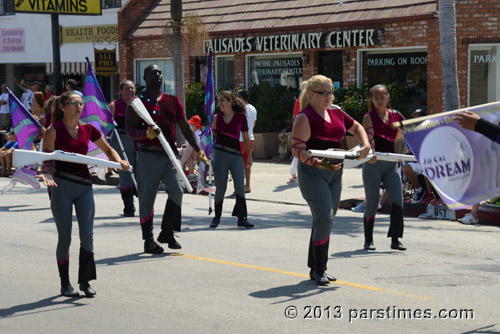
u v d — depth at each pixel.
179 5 16.61
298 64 20.06
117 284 7.16
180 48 16.75
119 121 11.25
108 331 5.71
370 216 8.69
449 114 6.09
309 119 6.72
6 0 29.08
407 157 7.43
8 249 8.94
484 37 16.94
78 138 6.63
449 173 6.12
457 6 16.91
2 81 30.17
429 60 17.05
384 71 18.33
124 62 24.00
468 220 10.96
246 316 6.07
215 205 10.55
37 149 13.11
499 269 7.78
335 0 19.42
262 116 19.61
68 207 6.63
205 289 6.94
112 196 14.07
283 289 6.92
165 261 8.18
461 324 5.84
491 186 5.99
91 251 6.71
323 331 5.67
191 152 14.51
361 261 8.12
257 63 21.06
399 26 17.59
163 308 6.32
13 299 6.67
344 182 14.85
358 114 17.67
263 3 21.06
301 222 11.07
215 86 21.94
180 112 8.48
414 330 5.68
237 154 10.45
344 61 18.86
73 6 20.30
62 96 6.54
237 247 8.99
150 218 8.56
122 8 23.84
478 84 17.20
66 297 6.72
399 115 8.55
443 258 8.34
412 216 11.90
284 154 18.94
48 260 8.30
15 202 13.30
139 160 8.41
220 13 21.75
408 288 6.95
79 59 26.77
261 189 14.62
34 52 28.30
